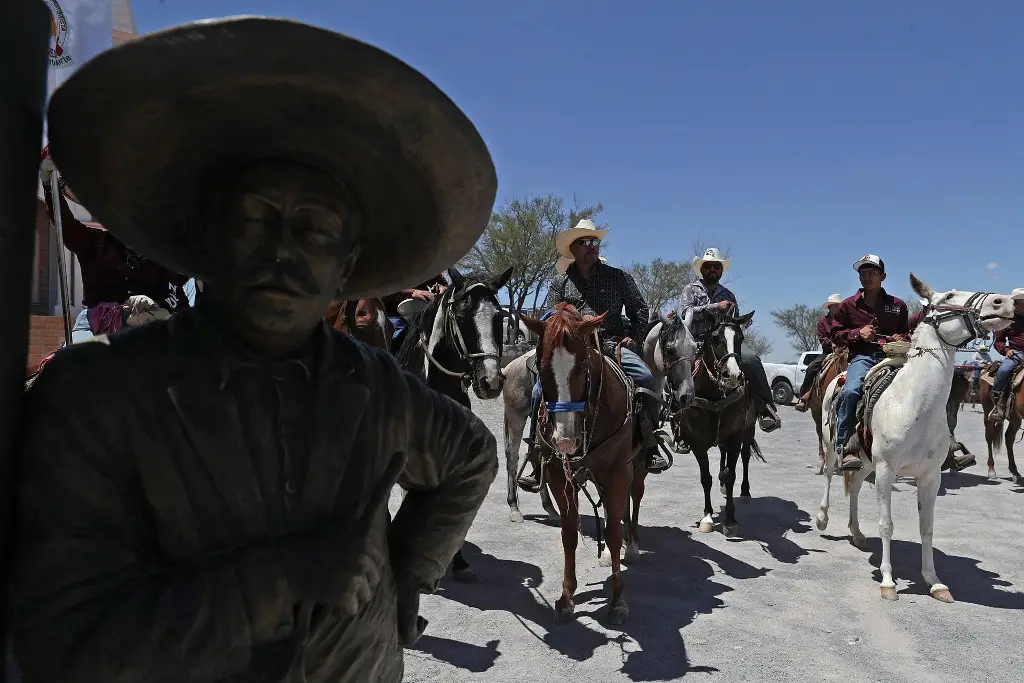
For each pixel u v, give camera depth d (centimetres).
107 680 87
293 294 96
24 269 89
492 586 498
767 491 863
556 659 387
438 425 129
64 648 87
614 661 387
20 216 87
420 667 373
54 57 298
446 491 135
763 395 734
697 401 645
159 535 96
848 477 688
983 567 568
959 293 499
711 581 525
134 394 95
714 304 686
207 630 91
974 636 433
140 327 104
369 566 106
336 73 91
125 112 93
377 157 106
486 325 505
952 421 964
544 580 513
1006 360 985
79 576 88
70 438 91
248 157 103
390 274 128
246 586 94
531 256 2683
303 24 87
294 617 99
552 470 430
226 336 102
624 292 587
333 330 118
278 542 98
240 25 85
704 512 686
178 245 113
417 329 534
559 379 394
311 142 102
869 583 529
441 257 123
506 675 367
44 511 89
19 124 86
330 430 106
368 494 111
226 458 97
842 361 782
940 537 659
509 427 692
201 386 97
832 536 659
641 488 564
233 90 92
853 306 648
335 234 102
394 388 120
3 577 88
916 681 372
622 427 427
